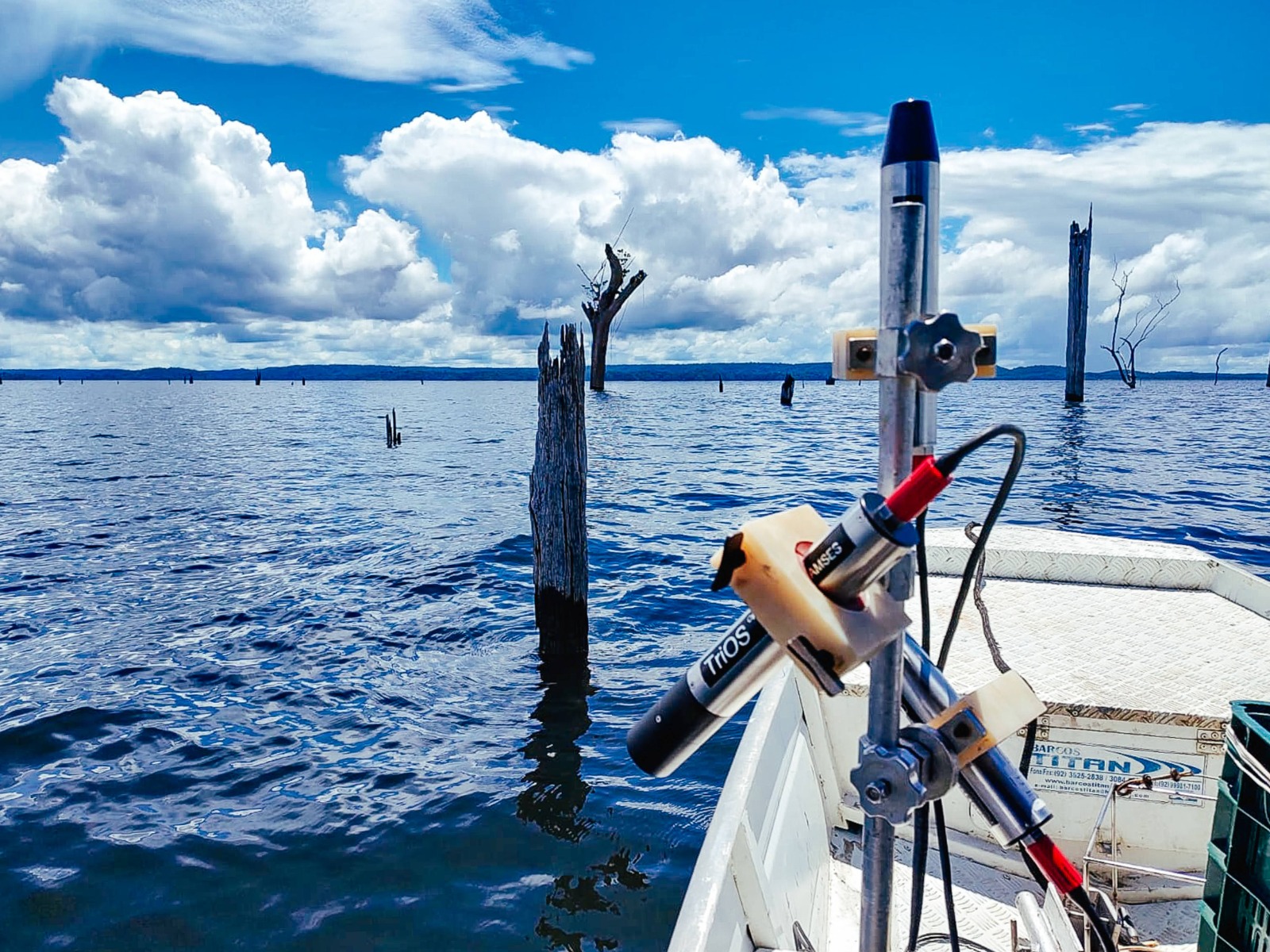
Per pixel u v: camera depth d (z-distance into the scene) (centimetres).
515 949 468
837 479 2370
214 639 971
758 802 239
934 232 104
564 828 585
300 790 639
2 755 696
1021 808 109
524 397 12975
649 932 481
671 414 6012
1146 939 265
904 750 109
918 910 136
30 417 6488
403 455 3494
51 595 1168
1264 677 304
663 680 848
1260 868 171
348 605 1105
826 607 94
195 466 2992
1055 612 371
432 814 604
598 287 7262
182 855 556
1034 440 3509
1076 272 5591
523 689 828
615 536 1568
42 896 515
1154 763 283
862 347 110
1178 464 2650
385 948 469
